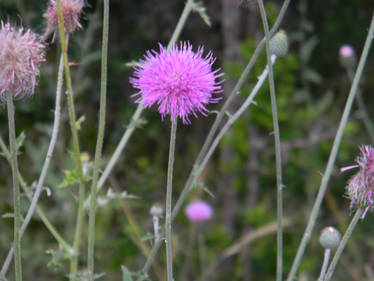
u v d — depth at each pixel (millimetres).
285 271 6969
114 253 6711
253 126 7398
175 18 9789
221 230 7246
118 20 9992
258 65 6871
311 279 6898
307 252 7301
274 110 2906
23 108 7590
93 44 9305
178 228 7660
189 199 7609
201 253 6336
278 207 2982
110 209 6297
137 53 9984
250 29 7961
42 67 6652
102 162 5996
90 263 2945
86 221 6191
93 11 8367
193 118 9688
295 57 7043
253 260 7648
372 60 10289
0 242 6723
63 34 2830
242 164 7531
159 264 6699
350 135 8070
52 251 3311
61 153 5883
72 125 3047
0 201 7344
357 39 10406
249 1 3025
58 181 5906
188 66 2721
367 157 2902
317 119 7828
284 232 7434
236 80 7309
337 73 10336
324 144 7508
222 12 8914
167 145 9711
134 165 9203
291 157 7477
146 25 9812
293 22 9938
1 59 2500
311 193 7344
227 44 7781
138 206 7852
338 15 10250
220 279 7195
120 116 9680
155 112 9539
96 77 9680
